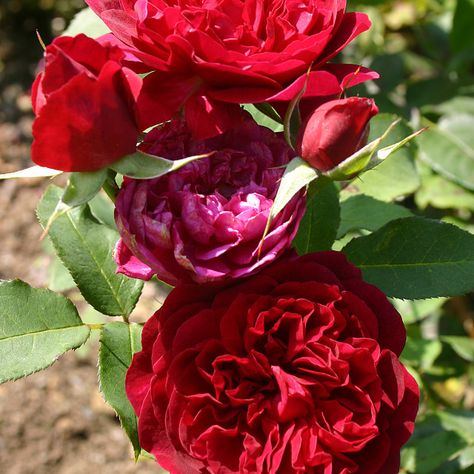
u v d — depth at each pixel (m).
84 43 0.35
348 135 0.36
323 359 0.38
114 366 0.43
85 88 0.34
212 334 0.38
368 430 0.37
